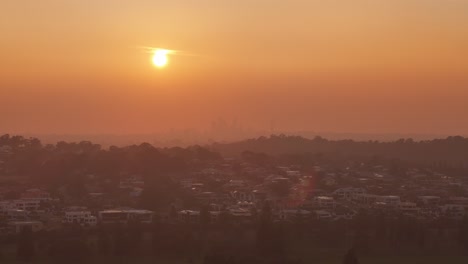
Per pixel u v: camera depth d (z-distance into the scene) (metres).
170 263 159.38
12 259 158.38
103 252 164.25
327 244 174.50
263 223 166.25
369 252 170.62
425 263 164.88
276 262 156.62
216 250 163.00
